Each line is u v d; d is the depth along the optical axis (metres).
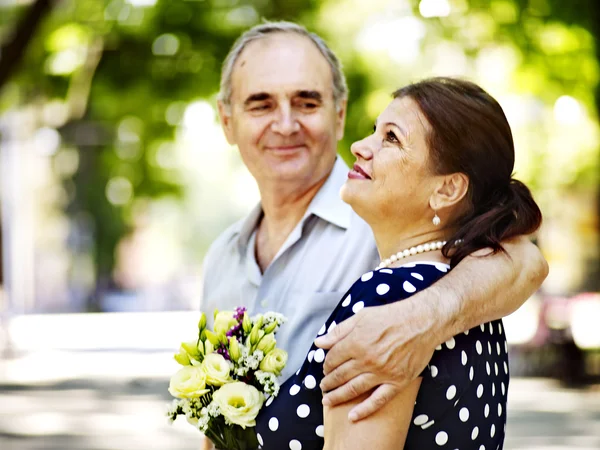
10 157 32.94
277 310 3.08
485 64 13.02
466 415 2.22
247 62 3.22
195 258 57.59
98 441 9.75
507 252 2.31
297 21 13.17
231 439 2.64
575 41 12.13
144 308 41.47
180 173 20.73
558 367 15.82
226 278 3.38
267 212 3.29
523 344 16.72
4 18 13.05
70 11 13.16
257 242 3.36
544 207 17.81
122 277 37.59
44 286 34.28
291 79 3.15
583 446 9.39
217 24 13.00
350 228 3.04
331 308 2.99
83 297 34.75
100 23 13.09
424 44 13.02
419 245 2.38
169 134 14.40
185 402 2.67
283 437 2.39
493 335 2.34
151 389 14.12
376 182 2.37
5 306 31.66
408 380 2.09
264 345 2.63
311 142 3.17
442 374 2.17
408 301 2.13
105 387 14.41
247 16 13.09
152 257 43.53
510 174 2.40
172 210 43.78
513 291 2.26
